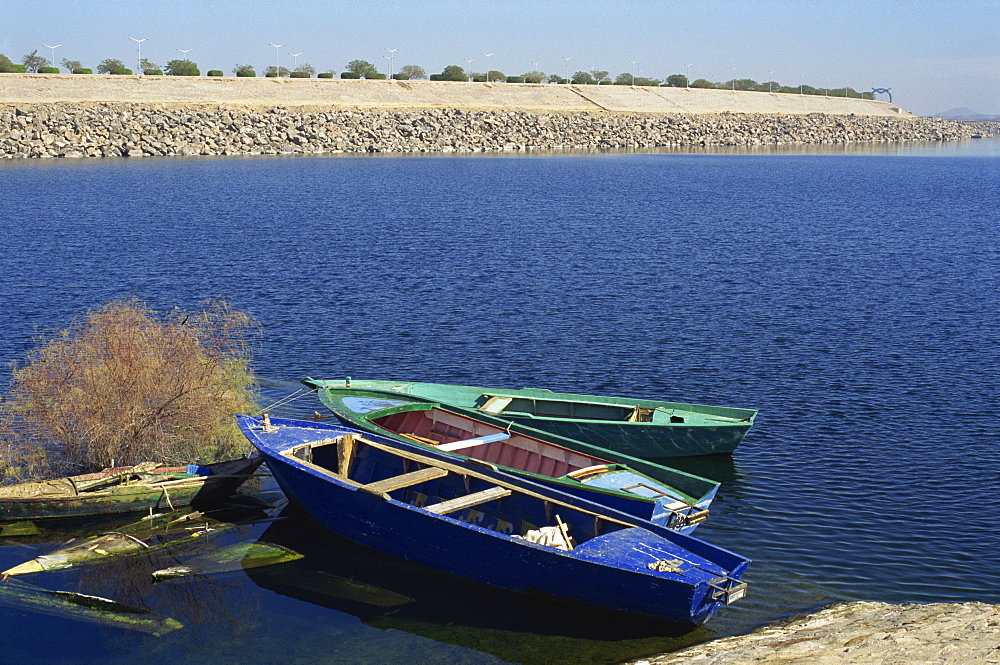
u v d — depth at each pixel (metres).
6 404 21.47
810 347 32.31
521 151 152.25
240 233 57.41
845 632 14.21
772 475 21.58
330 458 20.69
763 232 61.62
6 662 14.36
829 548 18.00
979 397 26.83
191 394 20.92
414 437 22.41
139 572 17.25
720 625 15.41
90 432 20.19
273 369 29.14
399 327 34.44
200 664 14.45
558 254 51.22
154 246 51.91
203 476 19.98
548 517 17.41
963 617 14.34
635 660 14.48
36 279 42.22
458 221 64.69
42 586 16.66
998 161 153.12
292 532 19.06
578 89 197.75
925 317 36.66
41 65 155.50
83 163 106.94
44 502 18.55
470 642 15.14
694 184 98.81
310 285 41.69
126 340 21.00
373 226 61.50
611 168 120.12
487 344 32.38
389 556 18.05
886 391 27.47
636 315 36.91
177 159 117.06
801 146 195.25
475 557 16.56
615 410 23.88
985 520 19.12
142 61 162.38
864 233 61.53
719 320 36.16
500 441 21.56
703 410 23.52
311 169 107.38
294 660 14.61
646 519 17.61
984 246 55.62
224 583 16.95
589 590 15.56
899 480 21.19
